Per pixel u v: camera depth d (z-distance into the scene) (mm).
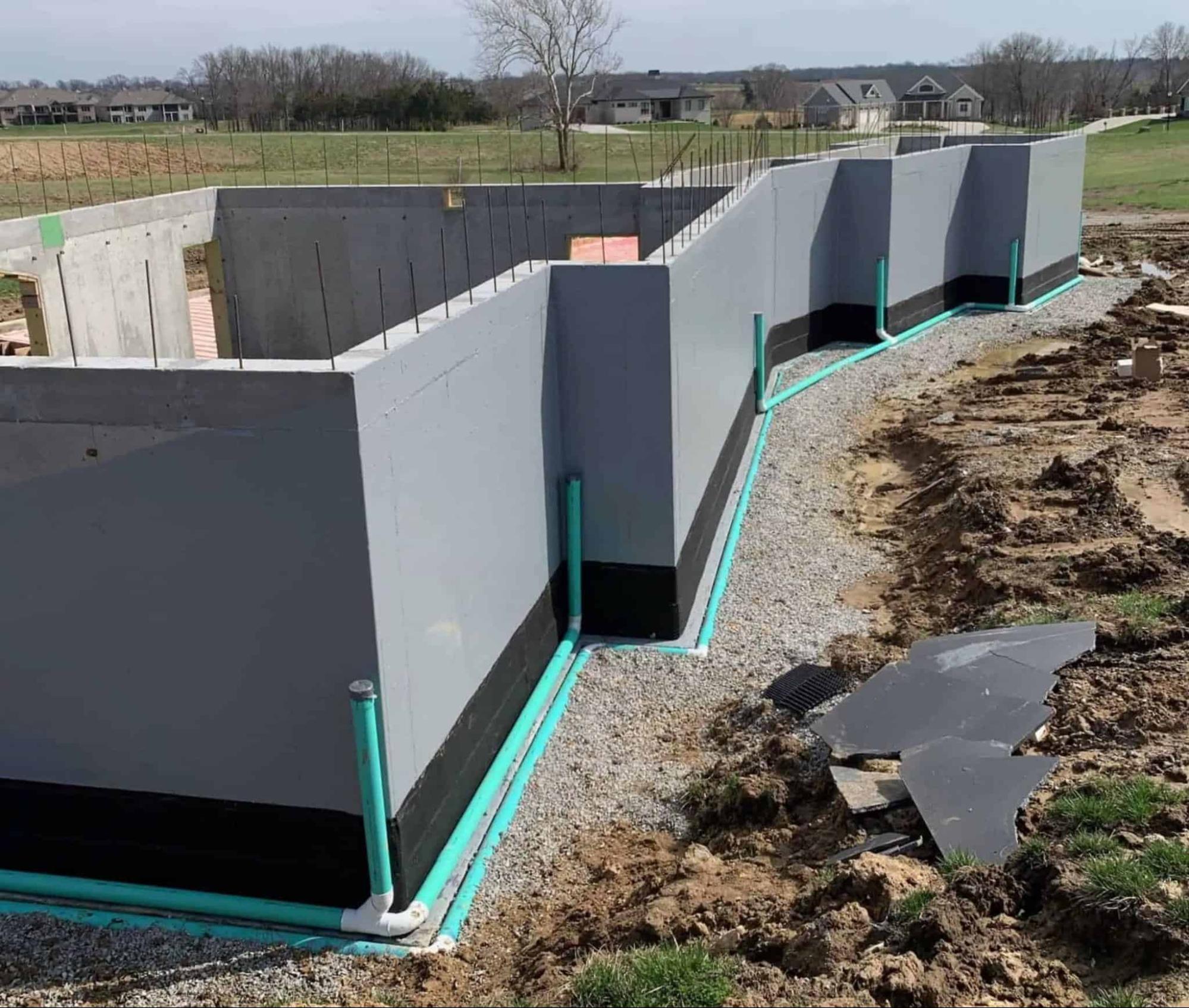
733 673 9594
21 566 6656
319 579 6305
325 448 6070
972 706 7430
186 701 6727
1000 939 5324
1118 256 26984
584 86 61688
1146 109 104375
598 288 9469
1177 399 15180
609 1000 5383
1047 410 15289
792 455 14852
